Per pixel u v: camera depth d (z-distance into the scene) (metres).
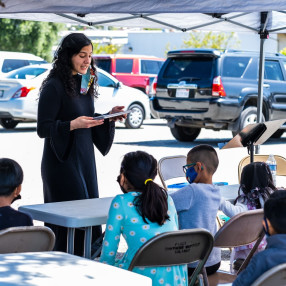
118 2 5.82
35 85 17.20
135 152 4.04
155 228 3.90
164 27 8.97
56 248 5.34
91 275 2.53
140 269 3.77
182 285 3.89
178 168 6.87
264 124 5.80
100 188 10.14
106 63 22.81
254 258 3.22
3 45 35.34
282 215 3.21
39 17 8.02
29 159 13.01
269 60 16.03
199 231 3.74
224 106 14.90
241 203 4.87
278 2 5.59
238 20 8.79
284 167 7.28
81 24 8.48
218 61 15.00
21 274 2.47
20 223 3.79
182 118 15.41
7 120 18.77
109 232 3.91
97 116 5.34
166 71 15.80
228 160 13.28
